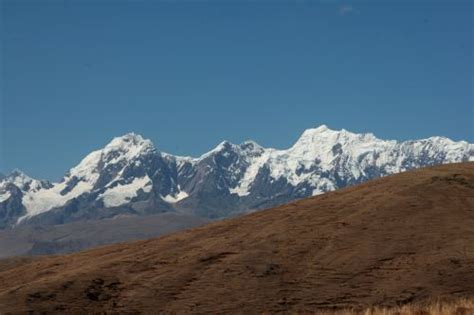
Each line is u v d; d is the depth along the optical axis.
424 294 123.50
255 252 143.38
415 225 146.88
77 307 132.12
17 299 133.88
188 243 157.25
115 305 132.38
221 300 128.88
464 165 180.75
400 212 152.62
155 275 140.75
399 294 124.12
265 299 127.62
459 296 121.12
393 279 129.38
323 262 137.75
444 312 84.00
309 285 130.88
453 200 156.00
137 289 136.50
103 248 169.88
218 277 136.00
